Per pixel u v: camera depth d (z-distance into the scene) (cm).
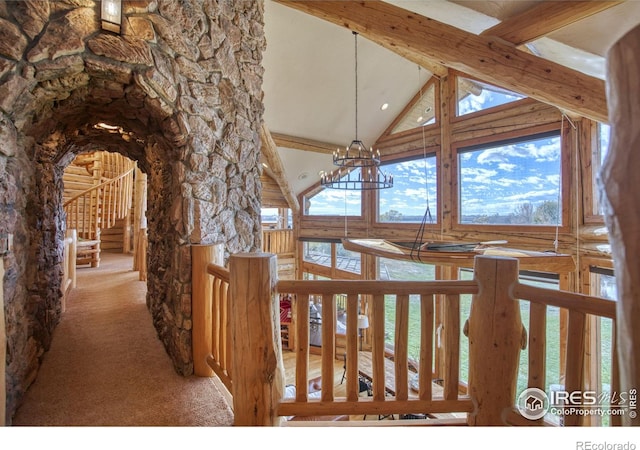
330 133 676
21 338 182
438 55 256
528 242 450
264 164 693
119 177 604
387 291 154
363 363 598
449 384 158
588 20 207
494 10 239
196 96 229
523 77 236
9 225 161
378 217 732
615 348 117
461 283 155
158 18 203
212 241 240
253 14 295
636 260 71
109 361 238
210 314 222
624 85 72
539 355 140
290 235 902
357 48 479
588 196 390
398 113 673
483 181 517
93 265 564
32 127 196
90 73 182
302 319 152
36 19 161
